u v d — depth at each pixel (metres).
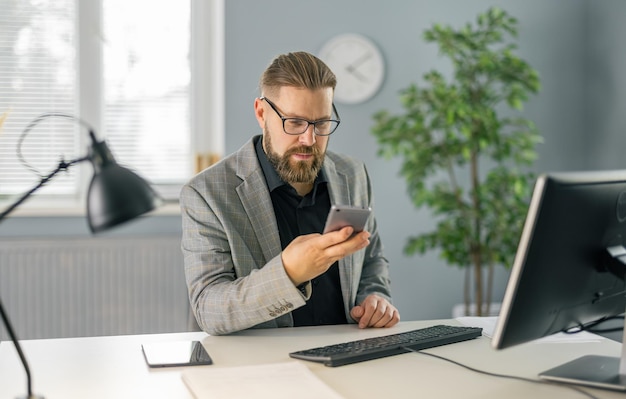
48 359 1.63
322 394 1.37
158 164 4.26
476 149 3.85
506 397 1.39
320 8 4.17
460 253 3.90
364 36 4.23
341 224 1.63
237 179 2.06
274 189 2.12
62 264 3.90
